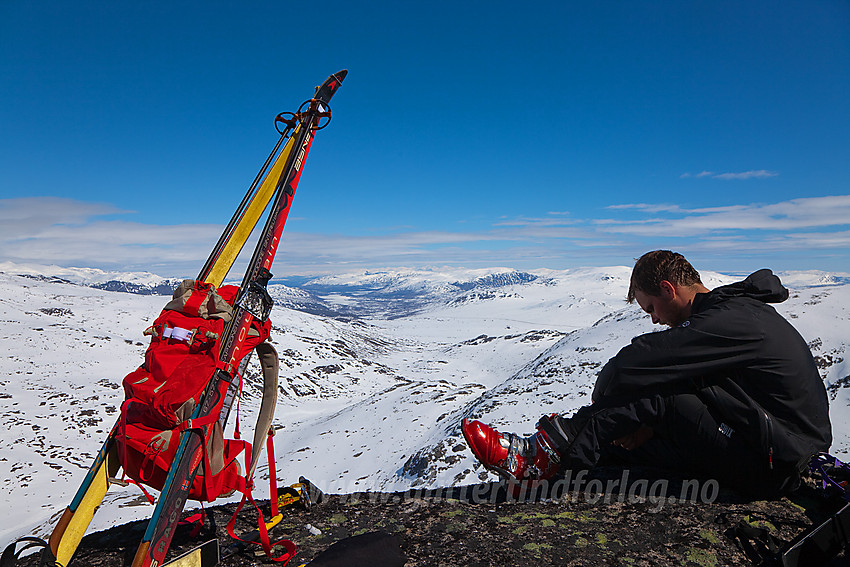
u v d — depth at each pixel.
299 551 1.91
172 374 1.62
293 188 2.04
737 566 1.83
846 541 1.85
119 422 1.61
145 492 1.61
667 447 2.53
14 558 1.49
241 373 1.84
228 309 1.79
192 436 1.56
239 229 2.04
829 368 46.88
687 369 2.17
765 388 2.14
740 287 2.30
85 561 1.82
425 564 1.81
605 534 2.05
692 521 2.16
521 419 53.44
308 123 2.08
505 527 2.12
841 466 2.33
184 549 1.90
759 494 2.31
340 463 60.09
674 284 2.41
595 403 2.46
